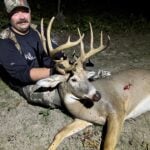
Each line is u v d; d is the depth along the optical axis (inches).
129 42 132.3
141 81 80.7
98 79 80.1
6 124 77.2
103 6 203.9
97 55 114.5
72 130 73.5
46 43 79.7
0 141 72.2
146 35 143.8
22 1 79.2
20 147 70.7
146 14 184.7
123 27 155.8
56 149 69.9
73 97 73.2
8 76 87.5
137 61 110.7
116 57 113.9
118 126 71.5
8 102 85.0
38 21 155.3
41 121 78.1
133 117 79.8
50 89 78.7
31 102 83.4
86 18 160.9
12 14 78.9
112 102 74.0
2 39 79.7
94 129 75.3
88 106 73.0
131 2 206.7
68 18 167.9
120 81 79.3
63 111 81.2
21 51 80.7
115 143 68.7
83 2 210.2
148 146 71.7
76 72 72.0
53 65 81.8
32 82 80.8
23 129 75.7
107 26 152.6
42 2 203.5
